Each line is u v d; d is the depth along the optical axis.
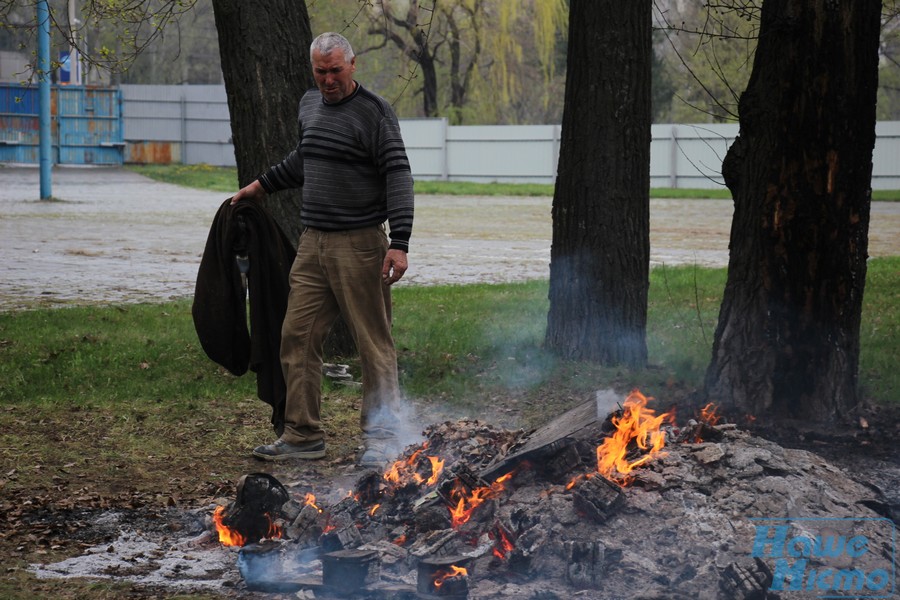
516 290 14.28
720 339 7.15
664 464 4.73
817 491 4.64
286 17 9.04
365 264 6.07
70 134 50.25
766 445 5.03
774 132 6.73
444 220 28.17
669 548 4.24
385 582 4.16
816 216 6.69
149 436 7.03
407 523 4.68
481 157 45.97
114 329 10.95
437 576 3.99
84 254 18.62
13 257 17.95
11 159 49.78
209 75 74.12
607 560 4.13
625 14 8.79
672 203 35.34
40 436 6.96
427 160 46.81
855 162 6.67
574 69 8.98
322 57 5.78
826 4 6.45
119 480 6.00
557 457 4.79
